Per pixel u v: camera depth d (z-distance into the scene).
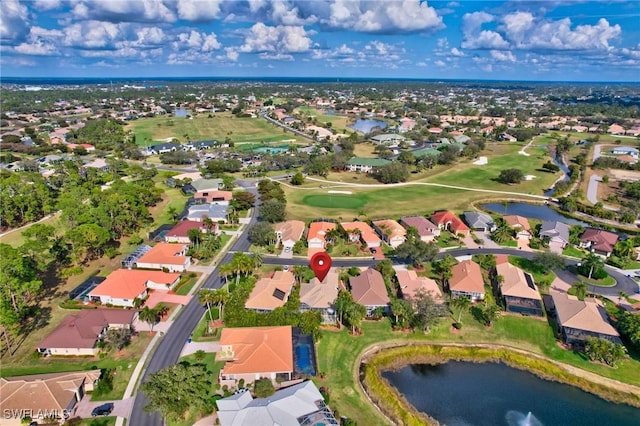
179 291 110.38
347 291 108.88
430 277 120.19
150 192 177.50
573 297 106.12
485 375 86.38
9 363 83.19
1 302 87.44
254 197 183.50
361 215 166.50
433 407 77.81
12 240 142.25
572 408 79.00
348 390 78.56
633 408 79.38
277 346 83.62
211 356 85.62
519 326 99.06
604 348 86.81
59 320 98.50
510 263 128.12
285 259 130.50
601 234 144.00
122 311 96.50
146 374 80.50
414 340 94.38
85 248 129.00
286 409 69.50
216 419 70.44
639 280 121.19
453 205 186.12
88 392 76.12
